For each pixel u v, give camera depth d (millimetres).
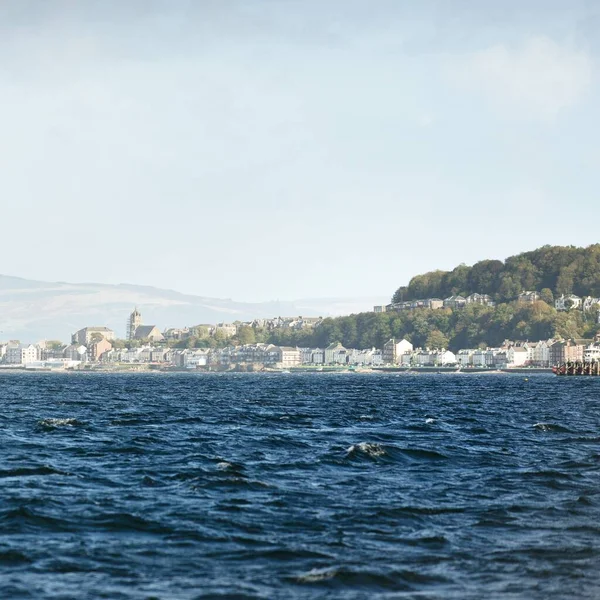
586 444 112500
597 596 48875
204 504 70438
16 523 62875
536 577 51969
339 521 65062
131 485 78750
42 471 85625
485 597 48719
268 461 93750
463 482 81438
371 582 50875
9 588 49031
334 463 92312
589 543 59281
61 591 48750
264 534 61062
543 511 68750
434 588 50094
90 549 56938
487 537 60750
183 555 55875
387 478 83438
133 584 50094
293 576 51750
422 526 63781
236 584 50250
